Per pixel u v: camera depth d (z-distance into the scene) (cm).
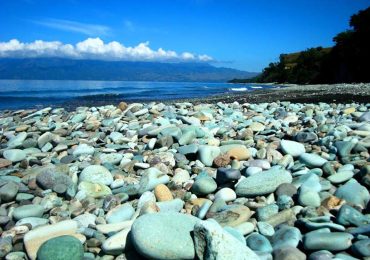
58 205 92
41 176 102
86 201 91
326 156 111
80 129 188
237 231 65
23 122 221
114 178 107
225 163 112
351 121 172
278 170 90
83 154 134
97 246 68
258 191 85
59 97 529
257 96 476
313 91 544
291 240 63
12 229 76
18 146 154
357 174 91
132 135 162
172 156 119
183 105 273
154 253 58
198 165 115
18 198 95
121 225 74
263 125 168
